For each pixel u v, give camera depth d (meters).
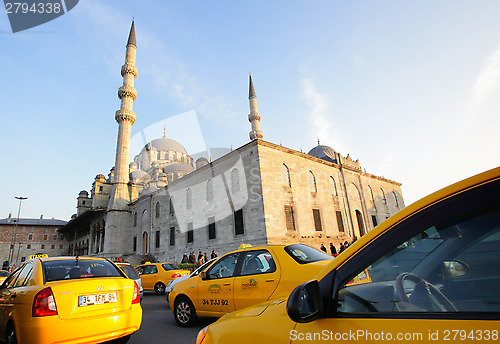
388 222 1.76
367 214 38.75
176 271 14.03
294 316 1.63
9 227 73.69
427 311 1.50
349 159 40.69
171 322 7.60
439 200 1.60
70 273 5.05
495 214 1.42
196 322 7.20
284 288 5.14
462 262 1.51
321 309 1.71
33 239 75.31
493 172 1.47
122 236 43.81
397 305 1.60
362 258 1.75
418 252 1.64
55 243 77.81
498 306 1.33
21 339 4.10
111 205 44.31
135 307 5.00
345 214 35.22
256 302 5.45
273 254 5.66
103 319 4.51
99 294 4.63
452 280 1.53
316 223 30.84
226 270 6.43
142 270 15.25
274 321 1.92
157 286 13.98
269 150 28.58
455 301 1.46
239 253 6.32
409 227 1.65
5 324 4.70
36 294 4.23
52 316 4.14
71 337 4.18
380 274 1.71
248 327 2.02
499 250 1.42
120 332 4.68
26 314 4.17
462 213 1.50
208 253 29.97
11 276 6.04
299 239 27.61
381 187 44.47
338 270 1.81
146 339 6.07
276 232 25.94
